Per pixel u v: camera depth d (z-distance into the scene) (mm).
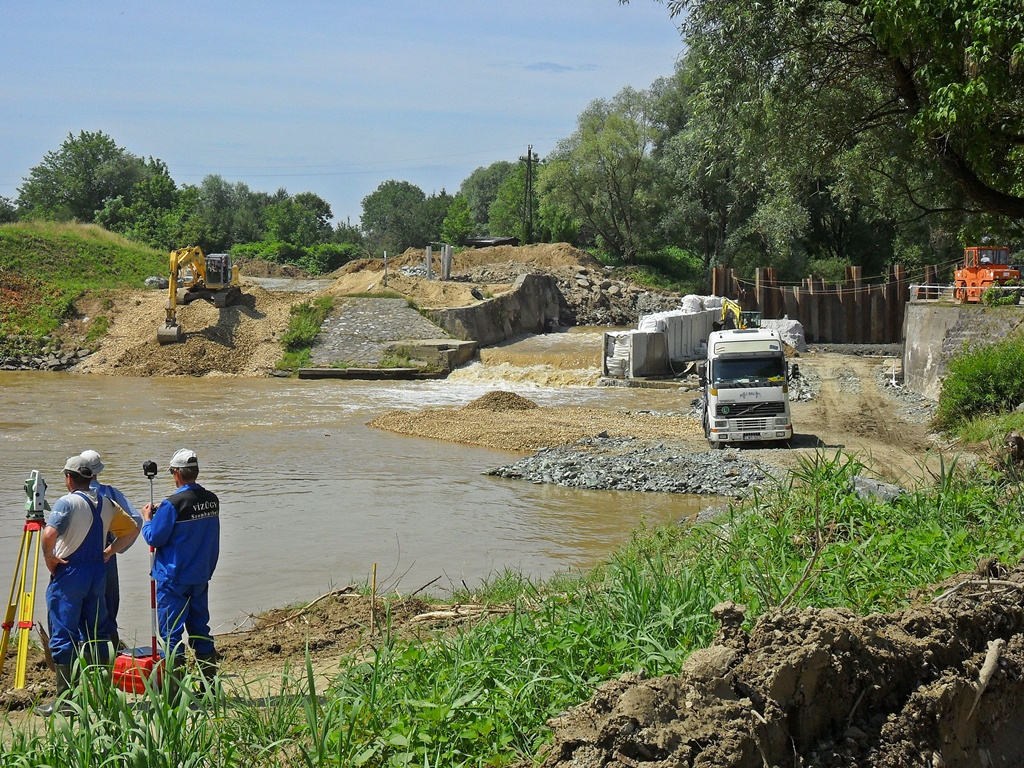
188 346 50781
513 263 73812
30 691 8312
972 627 6418
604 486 23219
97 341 52906
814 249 81688
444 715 5613
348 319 54250
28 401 38719
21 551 8531
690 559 10414
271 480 23844
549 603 8203
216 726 5824
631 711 4738
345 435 31562
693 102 17859
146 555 16219
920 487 12531
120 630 11977
